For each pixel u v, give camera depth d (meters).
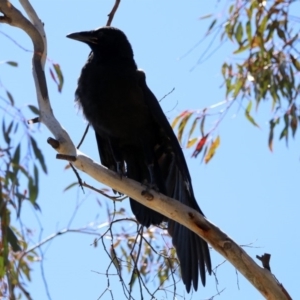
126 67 11.95
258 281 9.92
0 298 10.22
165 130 11.55
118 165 12.05
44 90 10.21
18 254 11.59
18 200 8.99
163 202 10.32
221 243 10.04
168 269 11.97
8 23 10.55
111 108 11.68
